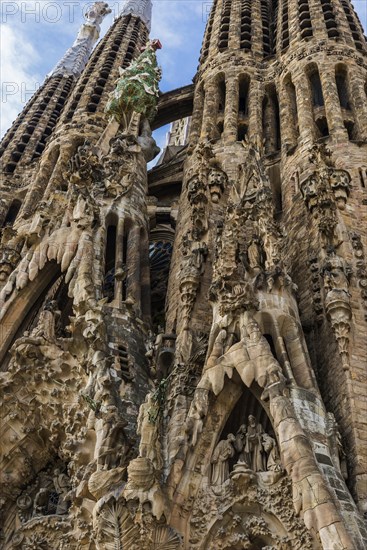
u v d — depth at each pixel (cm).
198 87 4512
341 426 2022
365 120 3400
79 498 1975
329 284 2375
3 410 2691
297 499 1691
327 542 1575
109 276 3228
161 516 1753
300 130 3531
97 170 3531
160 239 3953
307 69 3997
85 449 2197
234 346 2088
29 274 3092
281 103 3916
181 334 2506
